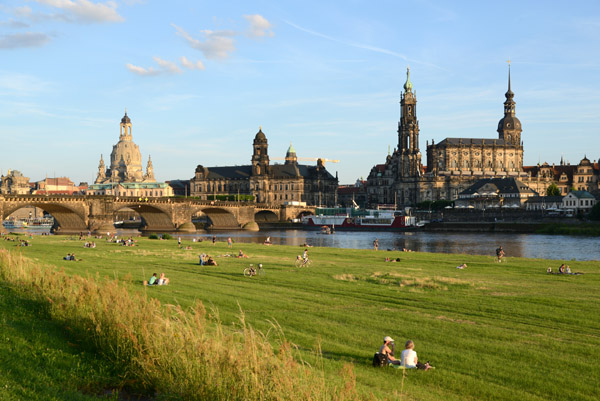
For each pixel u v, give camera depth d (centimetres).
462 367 2689
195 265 6875
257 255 8725
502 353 2905
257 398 1761
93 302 2703
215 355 1950
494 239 16100
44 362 2180
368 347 3003
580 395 2342
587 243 14025
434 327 3459
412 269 6762
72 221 18612
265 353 1961
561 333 3328
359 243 15262
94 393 1978
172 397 1894
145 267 6512
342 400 1822
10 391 1822
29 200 16212
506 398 2298
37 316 2858
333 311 3891
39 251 8656
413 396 2269
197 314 2414
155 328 2219
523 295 4659
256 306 3988
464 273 6394
